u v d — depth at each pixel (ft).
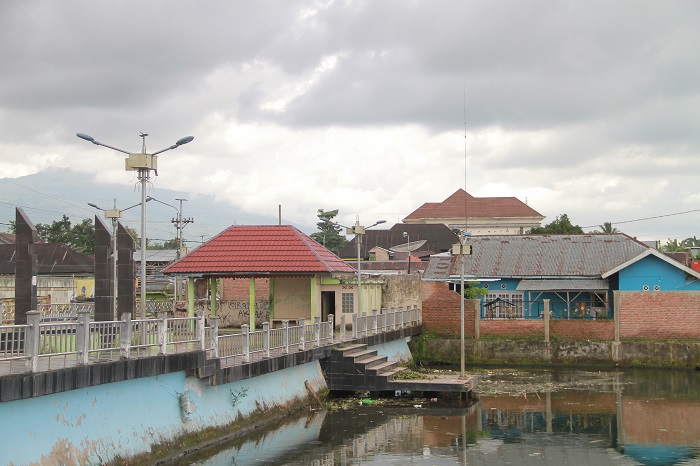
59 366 50.11
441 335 137.80
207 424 66.23
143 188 79.56
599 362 131.54
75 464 49.37
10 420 45.52
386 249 259.19
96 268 81.25
